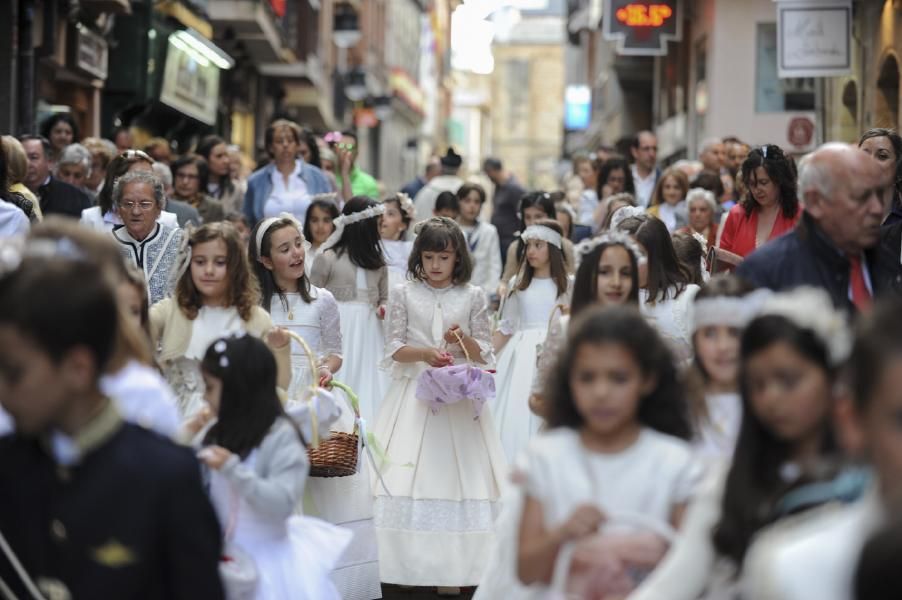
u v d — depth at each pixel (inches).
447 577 420.5
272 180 701.9
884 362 140.3
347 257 530.3
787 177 492.7
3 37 823.1
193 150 832.3
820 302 203.6
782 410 200.4
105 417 186.7
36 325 174.7
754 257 300.2
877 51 862.5
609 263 324.5
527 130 5349.4
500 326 488.4
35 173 577.6
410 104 3243.1
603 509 219.9
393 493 428.1
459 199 725.9
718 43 1163.3
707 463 224.1
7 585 187.9
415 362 441.4
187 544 187.2
